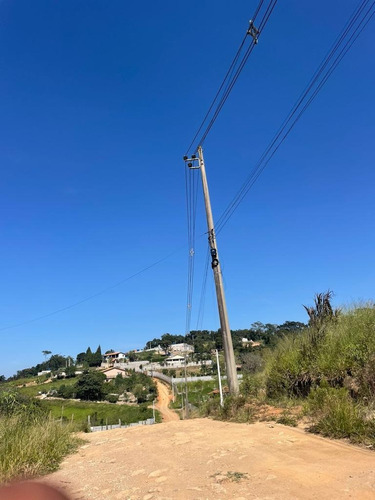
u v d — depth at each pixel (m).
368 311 9.62
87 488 4.61
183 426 8.83
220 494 3.83
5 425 7.32
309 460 4.70
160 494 4.06
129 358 144.50
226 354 12.59
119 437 8.40
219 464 4.96
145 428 9.45
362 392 6.83
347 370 7.73
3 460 5.63
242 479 4.23
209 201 14.89
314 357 9.11
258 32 8.42
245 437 6.44
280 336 13.59
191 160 15.40
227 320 13.01
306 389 8.76
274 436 6.25
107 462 6.02
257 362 16.95
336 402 6.43
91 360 140.75
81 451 7.28
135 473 5.08
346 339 8.62
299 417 7.30
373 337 7.83
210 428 7.91
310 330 10.83
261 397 9.97
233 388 12.02
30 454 6.01
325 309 11.62
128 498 4.07
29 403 9.27
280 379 9.69
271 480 4.08
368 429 5.49
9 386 9.65
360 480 3.77
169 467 5.15
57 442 7.09
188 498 3.83
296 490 3.71
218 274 13.68
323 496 3.49
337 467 4.28
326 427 5.96
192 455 5.67
